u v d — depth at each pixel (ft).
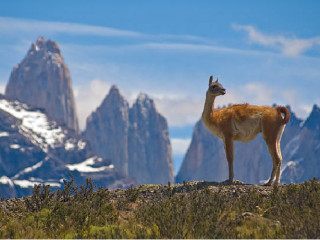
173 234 155.53
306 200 180.55
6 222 189.26
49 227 175.11
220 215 169.48
